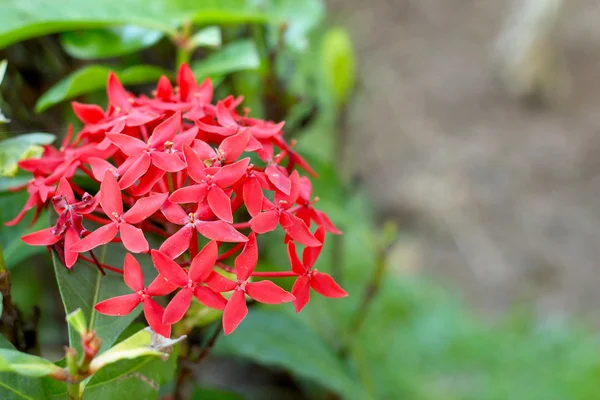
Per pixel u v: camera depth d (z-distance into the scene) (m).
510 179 1.71
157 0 0.61
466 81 2.02
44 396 0.49
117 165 0.52
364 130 1.84
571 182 1.70
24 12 0.58
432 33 2.22
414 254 1.54
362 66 2.06
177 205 0.48
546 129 1.84
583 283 1.47
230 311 0.47
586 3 2.15
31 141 0.52
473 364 1.12
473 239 1.58
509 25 2.01
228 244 0.59
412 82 2.02
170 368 0.51
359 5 2.35
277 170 0.49
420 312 1.19
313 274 0.49
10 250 0.58
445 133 1.86
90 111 0.52
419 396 1.02
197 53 0.69
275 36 0.67
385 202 1.66
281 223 0.48
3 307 0.51
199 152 0.48
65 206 0.48
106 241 0.47
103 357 0.46
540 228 1.60
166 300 0.52
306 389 0.94
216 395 0.61
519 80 1.92
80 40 0.60
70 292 0.49
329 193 0.69
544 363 1.13
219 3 0.63
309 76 0.79
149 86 0.70
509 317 1.31
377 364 1.05
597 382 1.08
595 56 1.99
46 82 0.66
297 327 0.67
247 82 0.73
